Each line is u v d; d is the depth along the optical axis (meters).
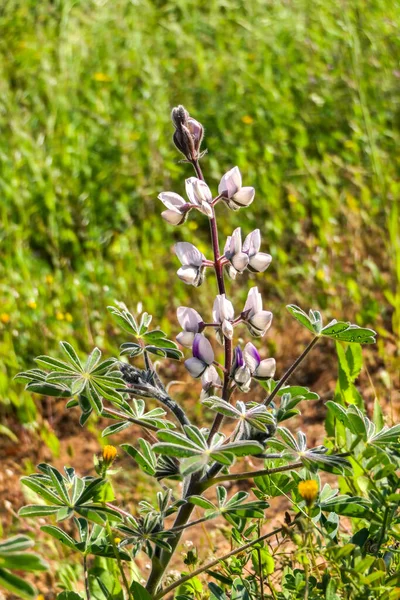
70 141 1.76
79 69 2.02
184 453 0.59
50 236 1.57
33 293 1.38
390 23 2.02
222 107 1.85
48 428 1.19
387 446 0.66
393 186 1.49
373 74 1.86
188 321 0.66
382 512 0.67
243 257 0.65
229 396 0.66
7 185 1.62
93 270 1.45
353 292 1.30
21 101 1.94
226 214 1.59
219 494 0.68
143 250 1.49
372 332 0.67
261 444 0.64
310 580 0.67
